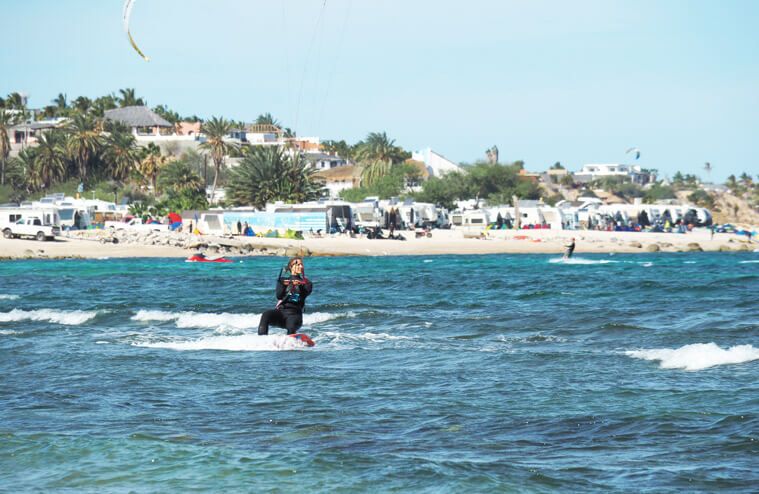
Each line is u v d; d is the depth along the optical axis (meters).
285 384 47.84
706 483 27.67
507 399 42.34
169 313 86.50
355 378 49.50
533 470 29.45
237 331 74.50
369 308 91.75
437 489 27.34
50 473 29.91
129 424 37.91
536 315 83.25
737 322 74.00
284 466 30.31
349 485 27.94
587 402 41.00
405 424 37.41
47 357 59.28
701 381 45.34
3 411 41.16
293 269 66.31
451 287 134.12
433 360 56.12
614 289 124.75
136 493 27.50
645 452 31.97
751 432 33.91
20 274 184.62
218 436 35.44
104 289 133.38
